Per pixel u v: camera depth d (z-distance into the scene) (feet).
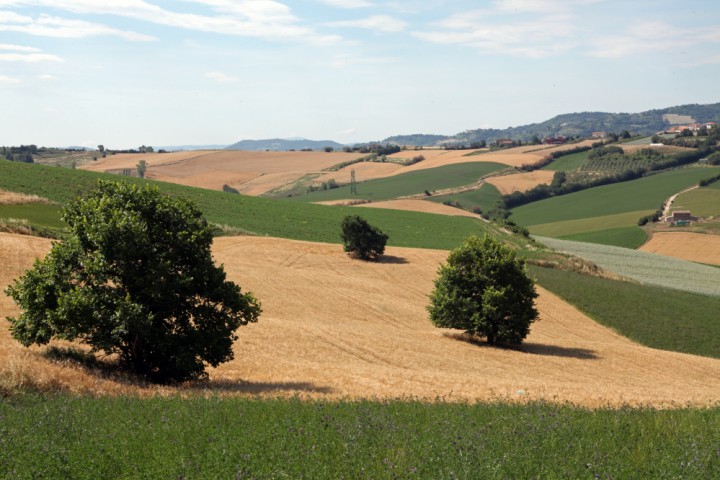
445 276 163.94
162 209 84.43
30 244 170.19
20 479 30.78
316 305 177.68
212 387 76.69
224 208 351.25
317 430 41.11
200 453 35.27
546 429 43.14
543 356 147.33
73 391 59.77
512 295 157.69
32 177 311.47
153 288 77.66
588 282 254.68
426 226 369.30
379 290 212.43
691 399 89.10
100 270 77.41
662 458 35.76
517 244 328.49
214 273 84.02
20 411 46.70
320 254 261.24
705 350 191.31
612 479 31.60
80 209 82.84
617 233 485.15
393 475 31.22
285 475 30.81
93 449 35.32
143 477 31.71
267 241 273.13
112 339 74.90
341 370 98.17
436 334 163.63
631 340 194.59
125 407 51.16
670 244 443.32
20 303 78.07
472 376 106.01
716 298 262.67
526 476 32.27
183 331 82.53
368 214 393.70
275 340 122.42
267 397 63.77
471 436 40.01
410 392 78.95
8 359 65.41
